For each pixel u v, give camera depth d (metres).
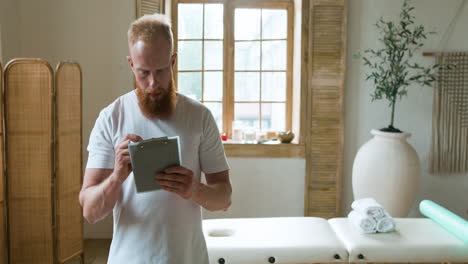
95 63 3.71
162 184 1.16
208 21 4.08
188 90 4.14
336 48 3.71
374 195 3.33
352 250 2.37
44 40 3.68
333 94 3.75
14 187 2.90
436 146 3.83
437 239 2.47
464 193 3.88
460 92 3.77
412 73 3.78
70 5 3.66
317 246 2.38
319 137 3.80
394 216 3.34
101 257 3.41
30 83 2.84
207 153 1.37
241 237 2.48
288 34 4.09
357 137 3.84
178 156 1.17
